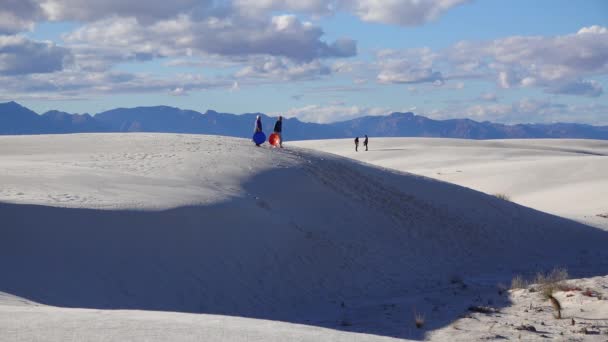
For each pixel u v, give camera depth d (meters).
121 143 34.50
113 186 19.92
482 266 24.00
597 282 16.38
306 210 24.48
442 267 22.88
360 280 19.36
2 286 11.55
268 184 25.91
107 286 13.59
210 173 25.64
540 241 29.55
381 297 17.88
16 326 6.34
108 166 25.41
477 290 17.34
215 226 18.20
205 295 15.01
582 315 12.98
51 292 12.25
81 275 13.52
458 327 12.33
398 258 22.52
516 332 11.68
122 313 7.55
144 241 15.86
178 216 17.62
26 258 13.21
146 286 14.29
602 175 51.06
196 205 18.80
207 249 16.95
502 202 34.00
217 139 37.31
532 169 55.66
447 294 16.86
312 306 16.38
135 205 17.38
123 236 15.64
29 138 37.72
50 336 5.97
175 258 15.88
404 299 16.62
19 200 15.85
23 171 21.16
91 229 15.31
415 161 71.62
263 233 19.36
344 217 25.09
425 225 27.34
